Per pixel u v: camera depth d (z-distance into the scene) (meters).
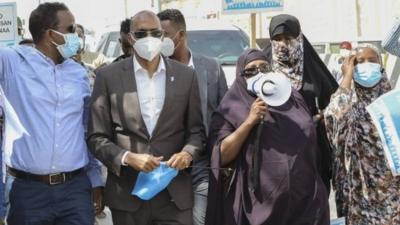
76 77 4.20
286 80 4.04
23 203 4.03
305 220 4.06
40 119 4.03
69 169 4.09
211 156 4.20
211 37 9.45
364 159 4.49
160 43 4.04
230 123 4.20
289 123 4.12
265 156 4.07
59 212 4.07
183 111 4.16
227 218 4.16
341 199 4.51
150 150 4.09
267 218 4.02
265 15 15.51
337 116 4.30
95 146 4.08
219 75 5.02
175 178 4.17
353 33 14.17
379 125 4.33
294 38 4.49
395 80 7.66
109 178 4.19
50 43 4.11
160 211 4.18
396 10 13.27
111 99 4.11
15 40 7.13
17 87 4.04
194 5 19.14
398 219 4.50
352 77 4.50
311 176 4.11
